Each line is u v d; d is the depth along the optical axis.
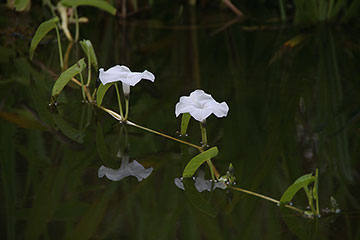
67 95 1.73
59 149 1.53
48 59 1.91
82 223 1.34
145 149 1.54
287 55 2.01
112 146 1.54
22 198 1.39
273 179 1.46
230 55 2.01
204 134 1.55
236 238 1.33
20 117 1.63
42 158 1.50
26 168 1.46
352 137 1.58
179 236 1.33
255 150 1.54
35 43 1.85
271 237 1.33
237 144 1.56
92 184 1.43
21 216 1.35
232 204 1.40
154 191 1.42
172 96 1.74
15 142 1.54
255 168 1.49
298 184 1.37
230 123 1.63
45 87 1.76
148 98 1.73
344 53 2.02
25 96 1.72
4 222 1.34
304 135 1.59
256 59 1.98
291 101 1.73
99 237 1.32
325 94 1.76
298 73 1.88
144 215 1.36
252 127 1.61
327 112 1.68
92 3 1.96
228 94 1.76
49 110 1.67
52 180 1.43
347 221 1.36
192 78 1.84
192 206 1.39
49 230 1.33
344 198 1.41
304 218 1.37
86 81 1.79
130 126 1.62
